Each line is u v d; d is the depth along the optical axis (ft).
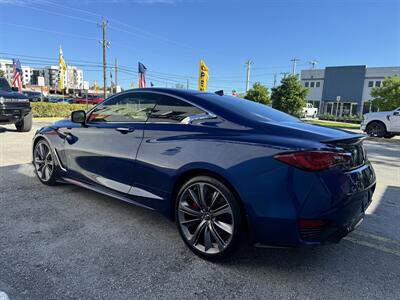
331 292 7.30
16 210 11.29
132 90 11.11
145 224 10.60
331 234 7.34
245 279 7.69
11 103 30.37
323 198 7.04
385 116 42.75
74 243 9.04
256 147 7.64
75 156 12.35
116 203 12.47
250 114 9.23
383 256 9.11
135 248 8.94
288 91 105.40
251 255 8.86
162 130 9.56
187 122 9.30
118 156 10.48
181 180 8.97
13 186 14.03
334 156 7.27
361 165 8.44
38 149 14.55
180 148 8.84
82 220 10.69
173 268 8.01
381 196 15.28
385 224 11.58
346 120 123.13
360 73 143.43
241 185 7.59
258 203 7.43
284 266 8.37
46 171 14.16
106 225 10.39
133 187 10.16
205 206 8.41
